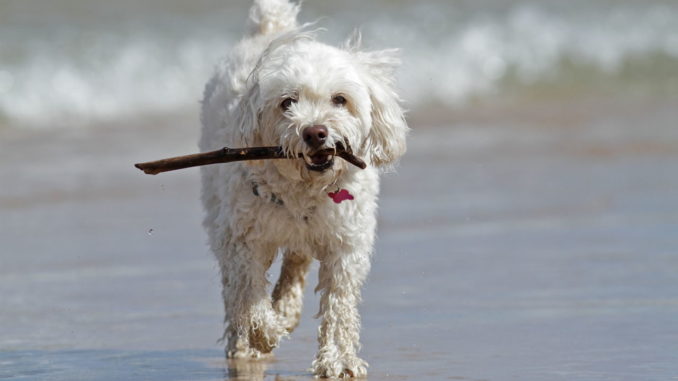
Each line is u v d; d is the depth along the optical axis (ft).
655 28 105.40
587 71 95.96
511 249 41.29
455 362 26.94
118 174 57.77
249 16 34.94
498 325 30.76
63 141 67.67
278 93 26.43
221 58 34.45
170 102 84.12
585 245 41.68
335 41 98.27
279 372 27.20
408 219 46.93
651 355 26.94
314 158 25.96
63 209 49.73
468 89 90.94
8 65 85.35
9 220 47.37
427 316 32.14
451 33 100.58
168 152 63.46
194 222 47.75
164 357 28.66
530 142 66.54
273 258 28.99
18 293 35.78
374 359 27.50
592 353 27.25
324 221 27.17
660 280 35.88
